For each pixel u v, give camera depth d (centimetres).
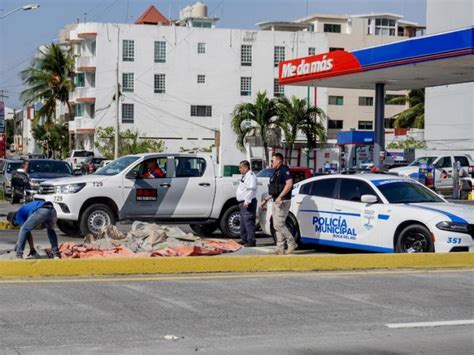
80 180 1894
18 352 817
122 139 7212
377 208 1574
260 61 8062
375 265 1443
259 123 5619
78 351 827
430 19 6131
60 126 8869
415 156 5553
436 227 1486
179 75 7831
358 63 3516
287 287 1238
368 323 999
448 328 983
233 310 1055
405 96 9200
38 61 8212
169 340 886
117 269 1317
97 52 7594
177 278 1295
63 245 1592
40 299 1094
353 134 4541
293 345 880
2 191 4006
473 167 4162
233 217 1994
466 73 3594
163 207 1938
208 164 1991
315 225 1686
